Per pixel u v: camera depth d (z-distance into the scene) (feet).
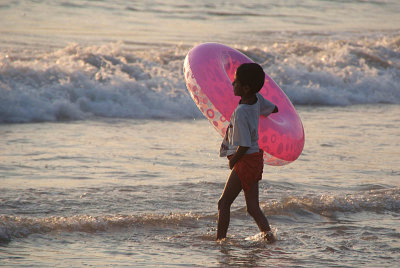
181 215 60.85
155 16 303.89
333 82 184.55
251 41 237.04
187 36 244.63
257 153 50.88
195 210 64.54
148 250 50.96
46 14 288.10
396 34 275.59
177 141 107.55
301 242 54.44
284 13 341.00
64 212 61.36
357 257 50.37
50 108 130.72
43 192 68.64
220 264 47.65
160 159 90.94
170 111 143.13
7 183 72.23
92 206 63.98
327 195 70.18
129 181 76.18
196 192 71.92
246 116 49.24
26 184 72.23
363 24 313.53
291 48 213.25
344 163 91.76
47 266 45.50
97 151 95.14
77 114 133.49
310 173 84.64
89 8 314.55
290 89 173.47
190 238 54.95
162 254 49.96
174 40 230.68
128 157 91.40
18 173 78.02
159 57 178.91
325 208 65.98
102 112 138.62
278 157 57.36
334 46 219.41
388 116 147.95
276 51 207.10
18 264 45.62
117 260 47.73
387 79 191.11
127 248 51.24
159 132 117.39
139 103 143.02
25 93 132.67
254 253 50.88
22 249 49.44
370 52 213.05
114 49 179.22
